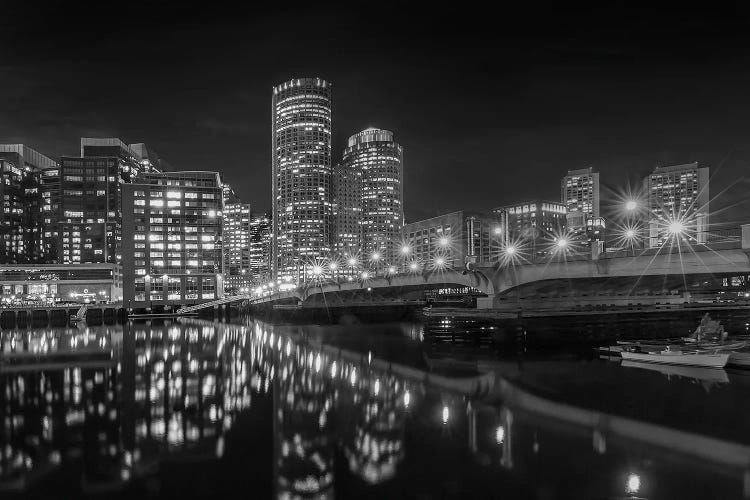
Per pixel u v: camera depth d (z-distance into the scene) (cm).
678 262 7050
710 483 3130
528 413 4662
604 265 7825
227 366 7638
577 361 7556
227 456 3634
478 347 9169
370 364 7662
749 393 5400
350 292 18150
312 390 5759
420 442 3894
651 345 8000
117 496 2995
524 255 10706
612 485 3092
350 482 3167
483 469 3347
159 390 5822
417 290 17150
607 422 4369
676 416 4534
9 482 3197
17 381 6494
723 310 10819
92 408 4978
